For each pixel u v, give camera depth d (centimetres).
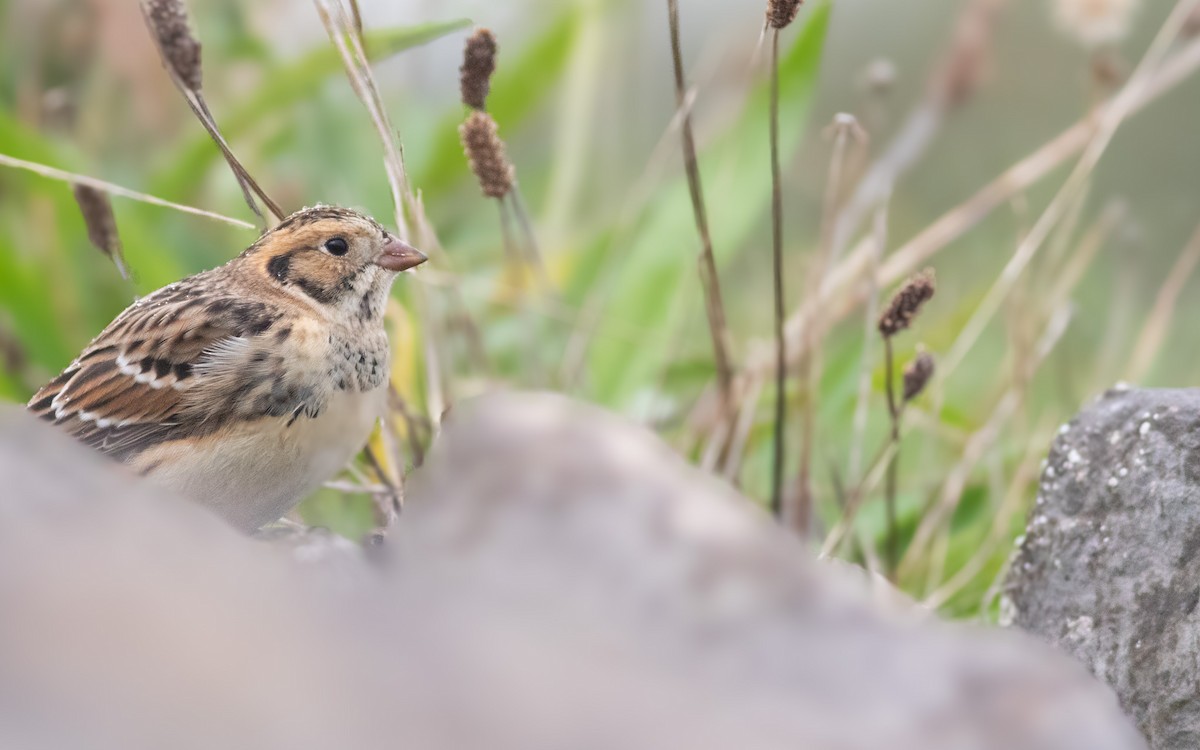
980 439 924
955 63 1280
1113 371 1176
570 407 413
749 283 1481
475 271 1248
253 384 735
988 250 1524
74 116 1247
